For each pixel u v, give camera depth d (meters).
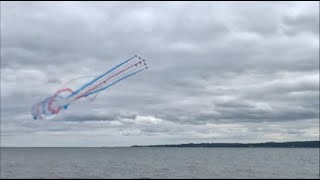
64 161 186.50
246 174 116.25
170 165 157.88
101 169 135.75
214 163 171.88
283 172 122.00
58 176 109.75
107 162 179.25
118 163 171.88
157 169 136.12
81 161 187.25
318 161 184.88
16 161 185.62
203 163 172.12
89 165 157.25
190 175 113.25
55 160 195.88
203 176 110.25
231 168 140.12
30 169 135.50
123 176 110.19
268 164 163.50
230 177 107.25
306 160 194.62
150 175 113.25
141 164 164.75
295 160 194.50
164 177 107.38
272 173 118.94
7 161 185.38
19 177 107.00
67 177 107.00
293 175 111.94
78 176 109.88
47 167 145.12
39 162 177.25
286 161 185.50
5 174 116.00
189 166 152.12
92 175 112.81
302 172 121.62
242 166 151.00
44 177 106.94
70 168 140.50
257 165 156.62
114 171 127.25
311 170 129.62
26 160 195.38
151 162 180.12
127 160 199.62
